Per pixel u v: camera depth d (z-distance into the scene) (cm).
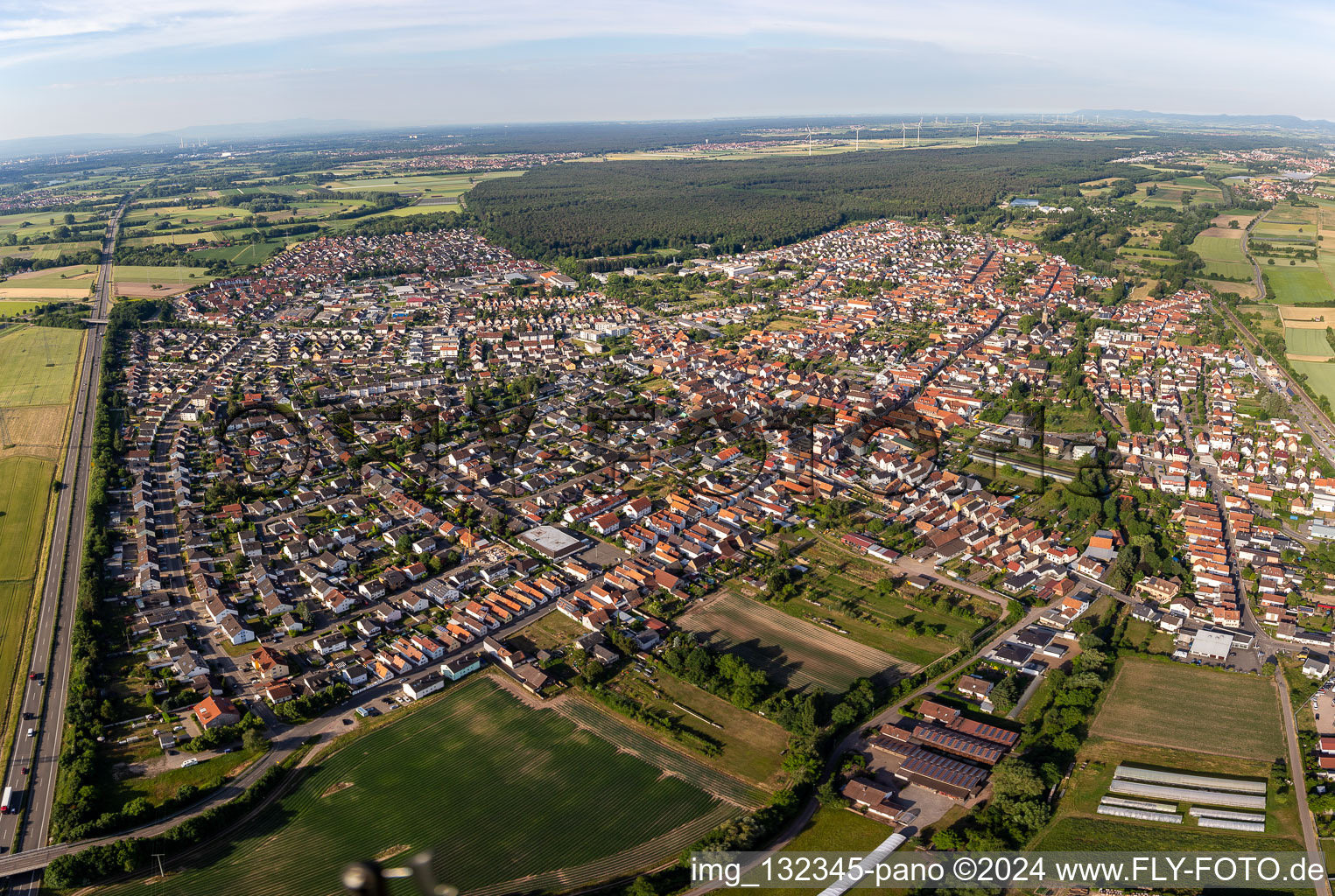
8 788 19275
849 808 18525
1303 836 17575
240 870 17162
